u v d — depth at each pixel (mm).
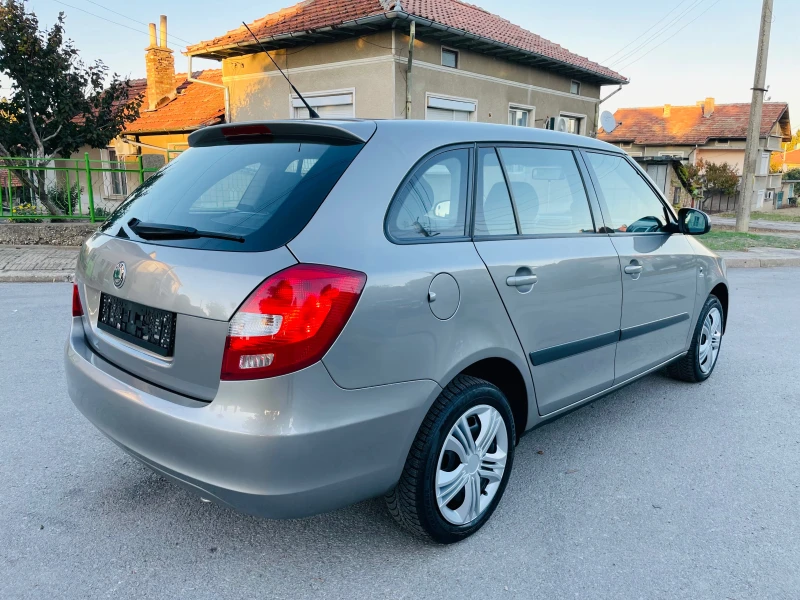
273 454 2014
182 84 21234
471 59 14398
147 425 2240
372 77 12750
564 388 3174
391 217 2361
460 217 2654
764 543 2742
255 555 2594
